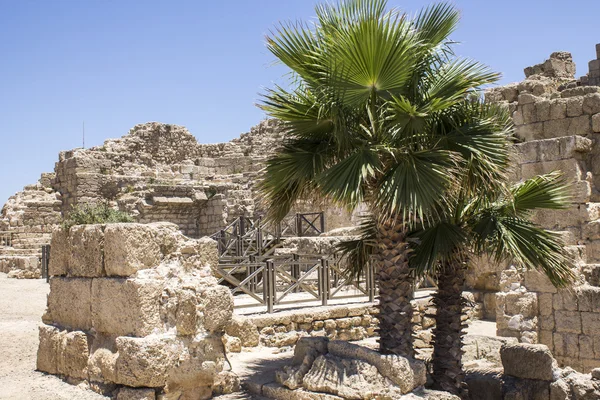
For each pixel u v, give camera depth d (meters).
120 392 6.81
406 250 7.97
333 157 7.91
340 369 7.11
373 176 7.00
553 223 14.87
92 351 7.48
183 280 7.27
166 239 7.36
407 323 7.91
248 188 33.72
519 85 18.75
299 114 7.58
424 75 7.97
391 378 6.93
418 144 7.70
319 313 11.06
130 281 6.94
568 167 14.94
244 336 9.93
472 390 9.20
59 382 7.79
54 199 32.06
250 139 39.62
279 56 7.64
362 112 7.73
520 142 16.98
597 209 14.62
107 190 32.25
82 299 7.82
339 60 7.03
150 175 35.06
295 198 8.27
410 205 6.85
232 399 7.29
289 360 9.20
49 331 8.36
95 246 7.58
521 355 9.05
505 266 14.66
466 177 7.89
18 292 17.91
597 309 11.44
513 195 8.85
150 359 6.62
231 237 20.12
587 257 14.30
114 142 37.50
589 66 22.55
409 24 7.38
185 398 7.02
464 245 8.30
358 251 9.09
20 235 29.23
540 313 12.22
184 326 7.00
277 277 16.25
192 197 32.06
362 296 13.15
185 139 40.59
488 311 15.05
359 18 6.95
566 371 8.88
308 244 17.64
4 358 9.34
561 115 16.27
